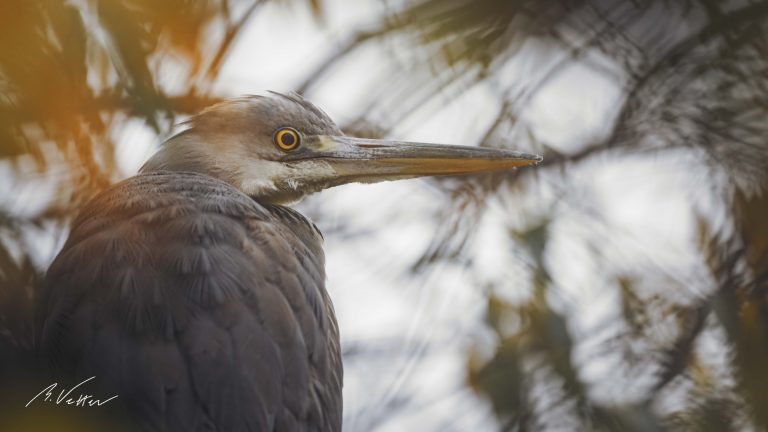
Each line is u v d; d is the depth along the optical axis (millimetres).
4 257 9734
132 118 10602
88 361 8352
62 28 9305
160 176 9727
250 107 10805
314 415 8766
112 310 8453
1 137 9258
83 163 10234
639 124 13555
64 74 9352
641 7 13703
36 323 8914
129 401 8211
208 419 8234
